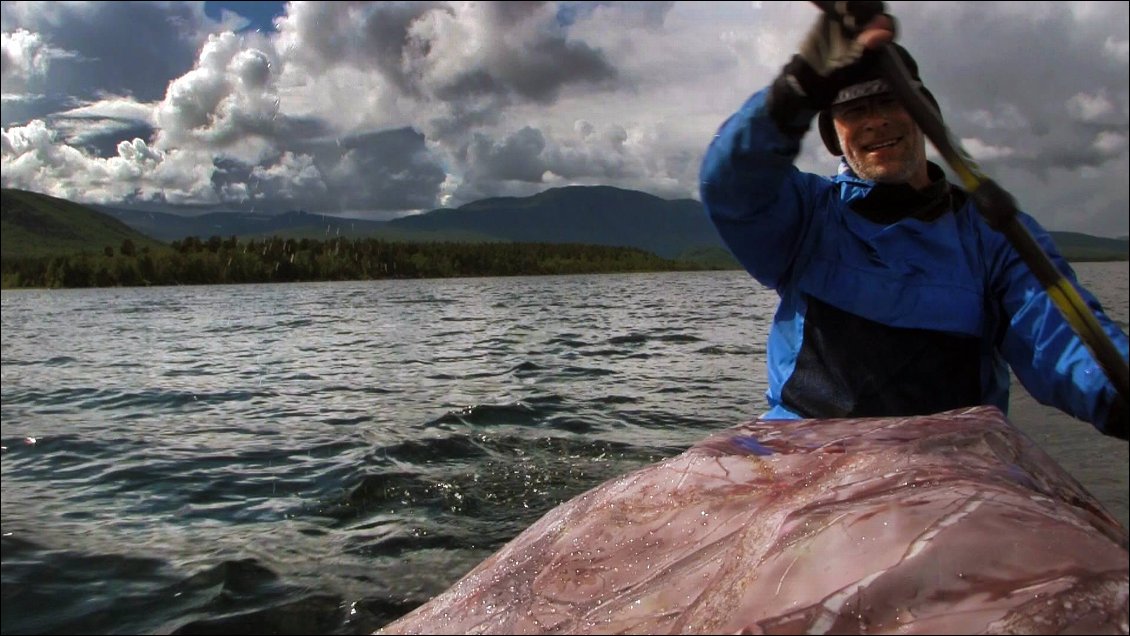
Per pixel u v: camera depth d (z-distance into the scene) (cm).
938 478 141
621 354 1349
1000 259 237
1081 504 151
